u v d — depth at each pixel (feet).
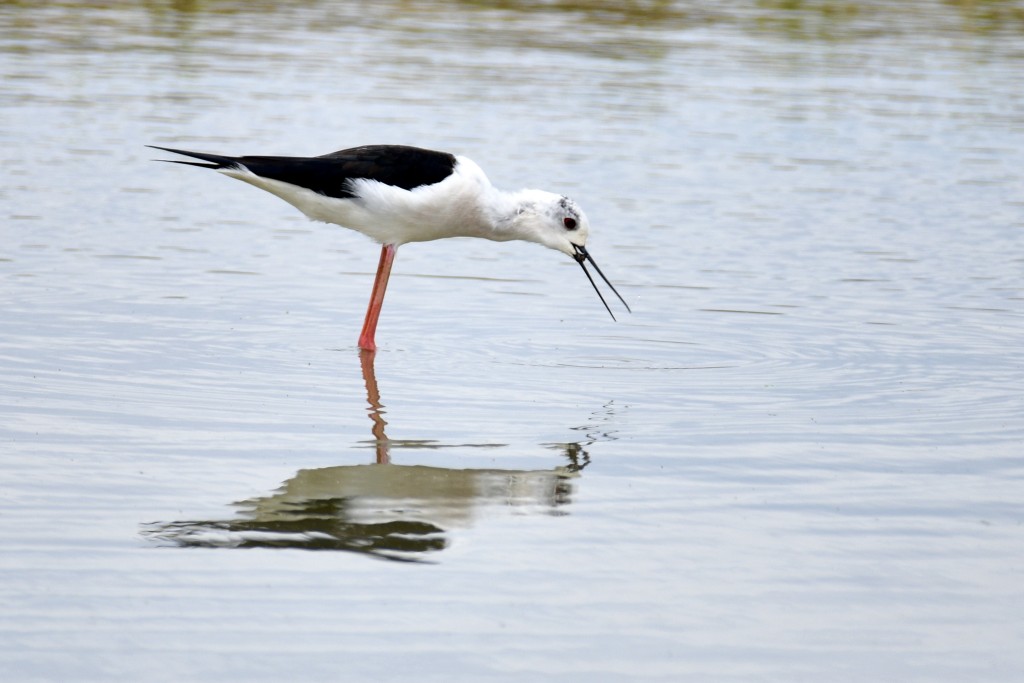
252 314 45.11
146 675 21.67
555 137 68.28
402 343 42.88
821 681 22.38
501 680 21.98
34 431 32.94
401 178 41.88
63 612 23.56
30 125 67.56
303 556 26.30
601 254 53.16
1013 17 106.01
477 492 30.09
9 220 53.93
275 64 83.10
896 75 85.97
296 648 22.67
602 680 22.12
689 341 43.88
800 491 30.83
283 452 32.27
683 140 69.62
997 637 24.06
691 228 56.34
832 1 109.91
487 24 98.37
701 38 95.35
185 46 87.40
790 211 59.06
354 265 51.88
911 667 22.94
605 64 86.33
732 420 36.01
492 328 44.91
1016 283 50.39
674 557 26.94
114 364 38.96
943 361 41.98
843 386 39.40
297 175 41.14
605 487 30.73
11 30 90.22
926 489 31.12
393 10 101.91
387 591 24.94
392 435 33.88
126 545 26.43
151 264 50.03
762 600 25.18
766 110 76.28
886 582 26.12
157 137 65.67
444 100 74.69
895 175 65.00
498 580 25.58
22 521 27.35
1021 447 34.22
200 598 24.30
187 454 31.83
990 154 68.95
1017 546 27.96
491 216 43.80
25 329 41.83
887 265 52.29
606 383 39.29
